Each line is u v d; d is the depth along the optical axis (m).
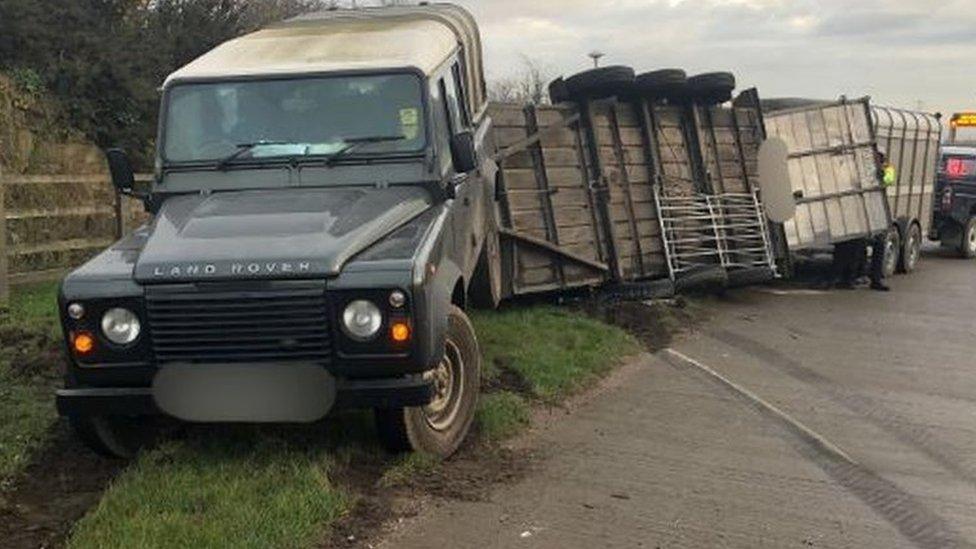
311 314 5.35
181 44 19.23
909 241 17.72
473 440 6.64
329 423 6.46
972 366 10.06
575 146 12.17
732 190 14.27
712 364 9.68
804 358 10.18
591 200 12.29
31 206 14.85
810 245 15.02
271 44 7.35
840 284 15.98
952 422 7.93
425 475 5.91
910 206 18.64
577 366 8.85
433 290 5.62
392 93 6.67
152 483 5.42
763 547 5.20
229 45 7.42
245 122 6.68
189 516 5.03
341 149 6.55
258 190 6.48
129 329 5.45
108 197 16.44
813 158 15.20
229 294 5.36
